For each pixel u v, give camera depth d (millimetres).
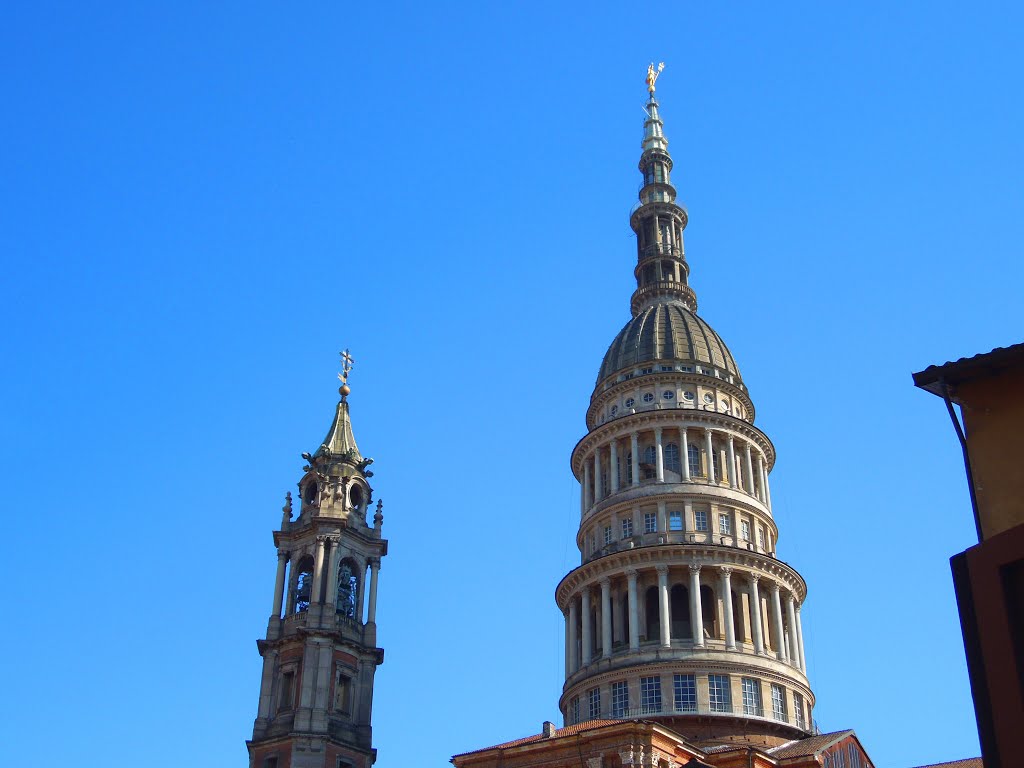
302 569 92250
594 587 92500
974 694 27516
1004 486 30141
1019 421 30578
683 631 89188
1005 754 26344
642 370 104812
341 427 100562
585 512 100562
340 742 82625
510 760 71062
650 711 82375
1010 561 27922
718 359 106500
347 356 105750
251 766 81750
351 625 89500
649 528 93938
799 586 93812
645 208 121875
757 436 101062
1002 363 30844
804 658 91062
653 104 131375
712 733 80625
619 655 86438
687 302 115875
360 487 96875
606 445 101188
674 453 98375
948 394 32062
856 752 78938
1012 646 27047
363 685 87812
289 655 86500
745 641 87250
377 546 94688
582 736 68375
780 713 84438
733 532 93938
